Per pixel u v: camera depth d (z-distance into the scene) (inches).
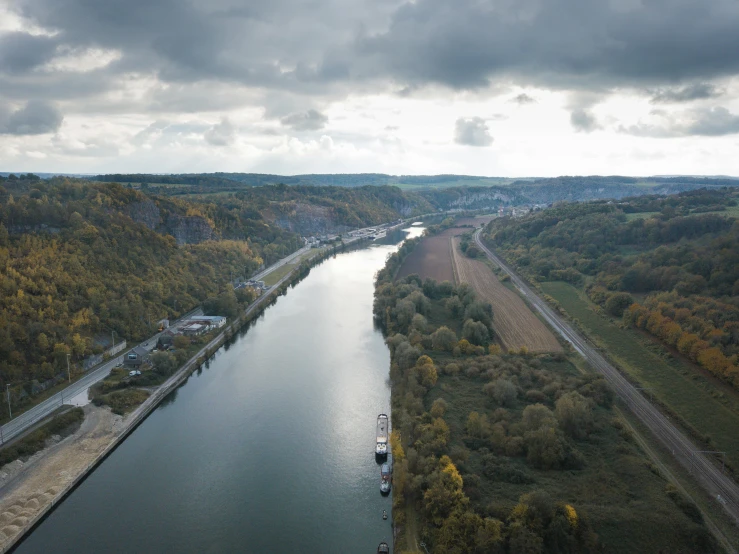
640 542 3437.5
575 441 4734.3
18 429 5201.8
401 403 5575.8
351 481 4761.3
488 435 4726.9
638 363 6643.7
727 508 3932.1
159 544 3983.8
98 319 7332.7
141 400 6067.9
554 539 3432.6
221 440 5438.0
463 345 6924.2
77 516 4286.4
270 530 4133.9
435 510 3826.3
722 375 5748.0
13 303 6520.7
